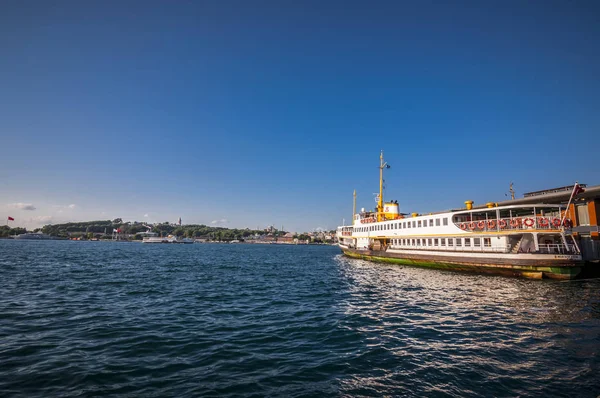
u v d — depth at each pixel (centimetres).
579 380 1099
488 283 3250
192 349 1381
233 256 9300
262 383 1071
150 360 1250
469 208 4416
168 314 1998
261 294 2775
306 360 1275
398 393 1010
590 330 1680
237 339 1530
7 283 3080
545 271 3356
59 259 6331
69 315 1917
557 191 4903
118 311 2045
